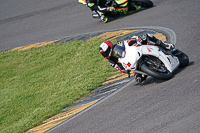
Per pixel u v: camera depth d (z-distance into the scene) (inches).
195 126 589.9
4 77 1684.3
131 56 868.6
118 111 819.4
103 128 751.7
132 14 1910.7
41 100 1299.2
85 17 2166.6
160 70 874.1
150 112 728.3
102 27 1867.6
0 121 1244.5
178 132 595.2
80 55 1625.2
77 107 1047.6
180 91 770.2
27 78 1593.3
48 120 1055.0
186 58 942.4
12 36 2226.9
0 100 1439.5
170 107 709.9
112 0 1909.4
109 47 901.2
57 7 2554.1
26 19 2485.2
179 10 1658.5
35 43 1980.8
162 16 1663.4
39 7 2674.7
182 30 1375.5
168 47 912.3
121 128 709.9
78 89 1240.2
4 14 2723.9
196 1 1713.8
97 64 1464.1
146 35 892.6
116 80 1170.6
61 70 1551.4
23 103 1333.7
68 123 909.8
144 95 852.0
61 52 1733.5
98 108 920.3
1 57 1925.4
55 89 1358.3
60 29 2075.5
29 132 1010.7
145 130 654.5
